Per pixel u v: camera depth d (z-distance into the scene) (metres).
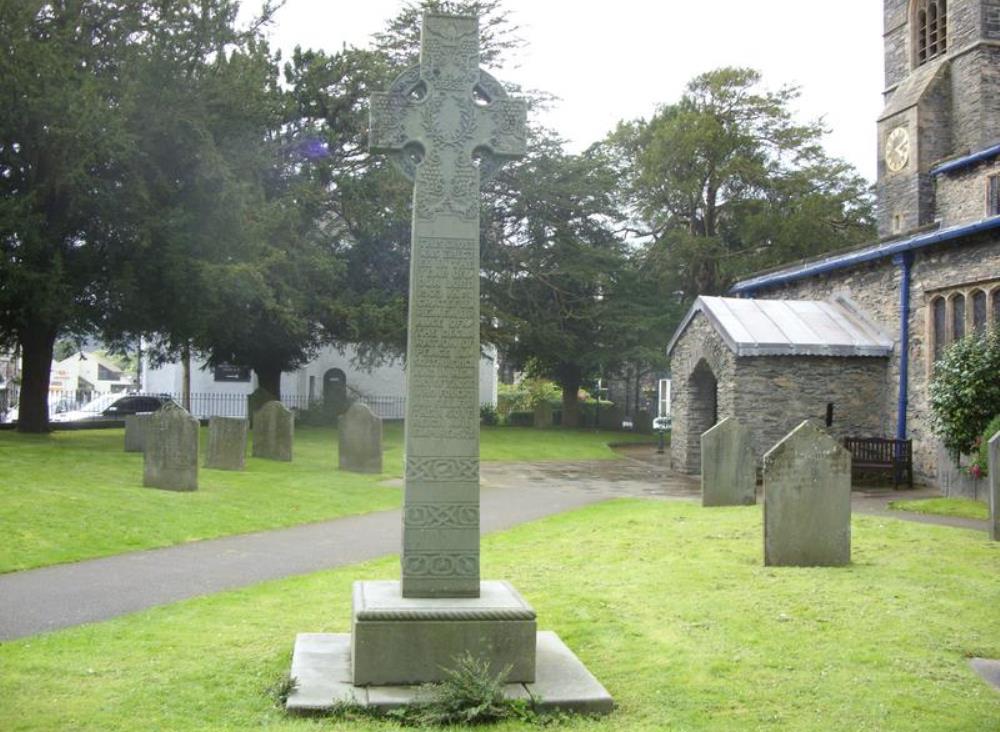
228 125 26.98
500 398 55.25
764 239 44.25
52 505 13.05
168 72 25.02
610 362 43.12
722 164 44.06
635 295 44.31
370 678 5.88
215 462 19.48
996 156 25.56
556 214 42.28
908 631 7.36
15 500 13.15
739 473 15.37
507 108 6.85
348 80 35.81
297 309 32.06
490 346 40.72
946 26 31.83
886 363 22.45
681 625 7.63
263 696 5.81
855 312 23.81
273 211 28.42
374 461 20.80
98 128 22.94
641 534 12.29
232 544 12.12
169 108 24.97
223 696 5.79
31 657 6.57
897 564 9.93
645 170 44.66
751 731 5.35
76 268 24.89
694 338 24.31
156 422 15.62
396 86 6.76
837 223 45.12
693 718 5.56
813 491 9.97
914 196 31.27
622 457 31.17
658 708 5.76
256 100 27.86
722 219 46.34
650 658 6.77
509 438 36.12
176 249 24.73
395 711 5.48
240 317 29.92
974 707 5.75
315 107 35.31
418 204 6.65
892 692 6.00
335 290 35.06
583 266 41.53
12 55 22.48
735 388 21.88
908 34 33.25
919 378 21.42
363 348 37.94
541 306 42.91
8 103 22.28
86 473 16.78
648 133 47.28
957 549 10.77
